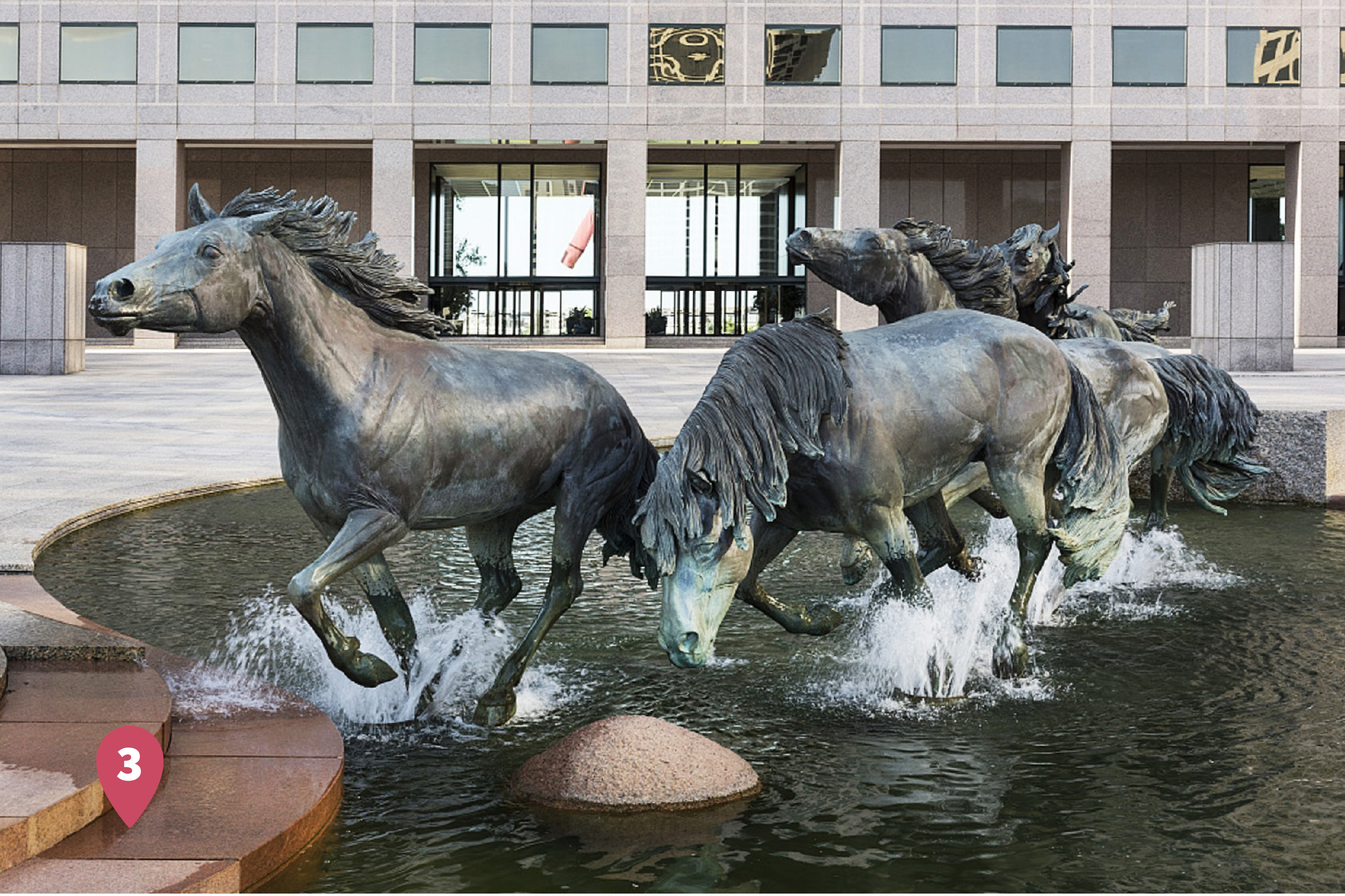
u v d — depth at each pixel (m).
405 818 4.79
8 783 4.26
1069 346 8.09
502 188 50.12
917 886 4.26
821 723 5.98
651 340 49.78
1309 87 46.00
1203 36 45.91
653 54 46.03
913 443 6.19
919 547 7.48
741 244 50.81
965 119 46.12
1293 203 46.94
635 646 7.29
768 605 6.54
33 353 30.42
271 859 4.21
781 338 5.86
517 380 5.95
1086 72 46.00
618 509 6.42
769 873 4.35
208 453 15.48
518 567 9.58
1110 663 7.04
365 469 5.52
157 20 45.38
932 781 5.23
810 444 5.79
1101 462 6.86
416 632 6.42
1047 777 5.28
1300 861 4.47
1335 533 11.27
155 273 5.03
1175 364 9.07
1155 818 4.85
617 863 4.42
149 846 4.09
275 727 5.29
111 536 10.41
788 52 46.09
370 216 49.84
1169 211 50.69
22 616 6.53
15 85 45.44
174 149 45.72
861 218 46.47
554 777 4.99
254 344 5.49
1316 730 5.89
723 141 46.53
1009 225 50.56
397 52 45.69
